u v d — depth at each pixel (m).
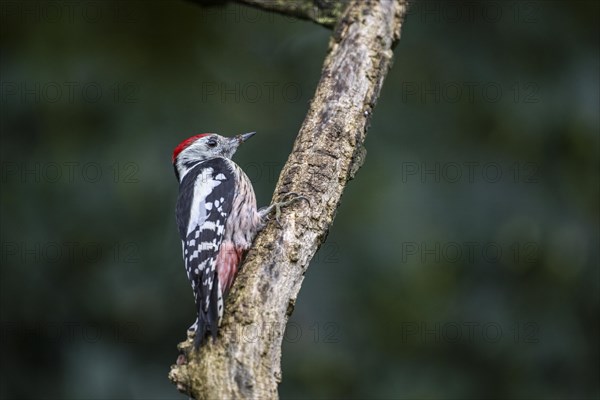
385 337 12.05
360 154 7.61
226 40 13.16
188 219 7.83
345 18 8.48
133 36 12.58
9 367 11.66
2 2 12.08
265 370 6.08
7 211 11.51
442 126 12.53
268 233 6.82
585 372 12.33
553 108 12.24
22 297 11.66
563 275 12.24
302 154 7.39
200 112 12.11
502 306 12.23
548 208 12.15
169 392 11.84
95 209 11.45
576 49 12.65
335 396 11.90
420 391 12.03
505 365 12.35
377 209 11.67
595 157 12.12
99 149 11.60
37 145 11.72
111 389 11.62
